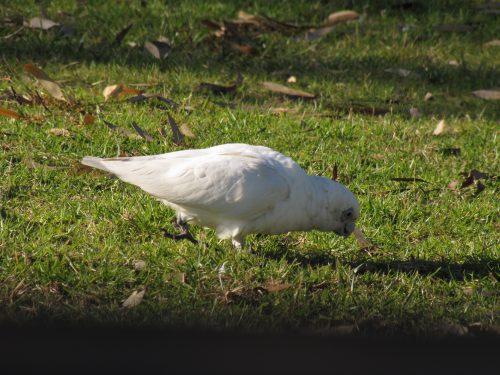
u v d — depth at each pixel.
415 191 11.16
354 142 12.70
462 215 10.42
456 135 13.52
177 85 14.21
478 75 16.48
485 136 13.47
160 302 7.53
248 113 13.23
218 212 8.13
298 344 3.51
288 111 13.67
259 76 15.28
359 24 18.34
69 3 17.28
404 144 12.84
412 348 3.40
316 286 8.28
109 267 8.05
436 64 16.89
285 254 8.77
